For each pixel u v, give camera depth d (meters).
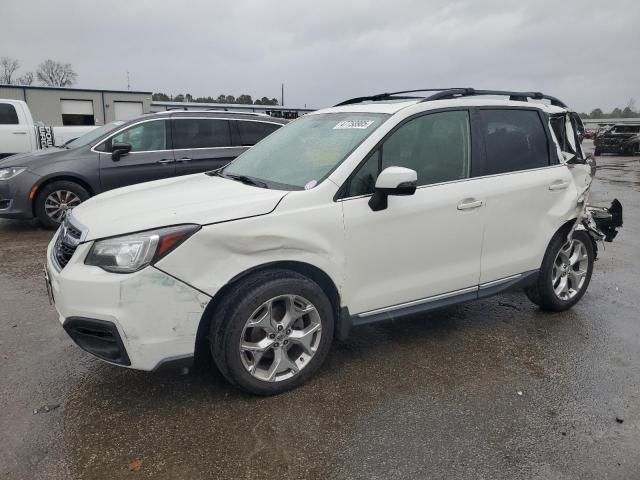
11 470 2.60
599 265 6.34
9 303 4.80
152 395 3.29
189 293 2.91
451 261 3.83
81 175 7.76
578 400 3.31
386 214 3.45
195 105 27.80
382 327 4.38
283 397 3.28
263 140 4.52
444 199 3.70
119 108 39.31
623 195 12.83
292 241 3.12
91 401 3.22
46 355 3.81
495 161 4.05
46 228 7.89
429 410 3.17
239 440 2.86
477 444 2.86
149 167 8.08
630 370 3.71
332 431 2.95
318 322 3.33
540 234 4.30
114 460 2.69
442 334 4.26
